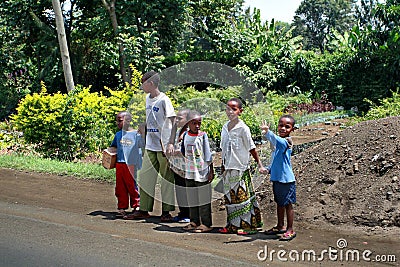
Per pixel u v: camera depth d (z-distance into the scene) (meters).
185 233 5.93
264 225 6.32
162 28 19.95
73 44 21.97
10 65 21.86
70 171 9.62
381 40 20.48
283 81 21.50
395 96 15.48
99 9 19.00
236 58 21.30
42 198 7.77
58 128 11.12
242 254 5.12
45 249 5.30
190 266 4.78
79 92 11.73
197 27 21.48
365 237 5.66
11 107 21.88
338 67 21.05
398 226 5.80
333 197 6.57
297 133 14.95
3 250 5.27
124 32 18.22
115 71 23.42
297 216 6.50
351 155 7.17
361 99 20.48
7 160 10.51
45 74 21.30
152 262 4.89
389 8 20.56
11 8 19.95
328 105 20.19
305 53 22.72
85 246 5.39
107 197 7.91
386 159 6.70
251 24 23.45
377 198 6.20
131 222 6.46
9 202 7.48
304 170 7.51
